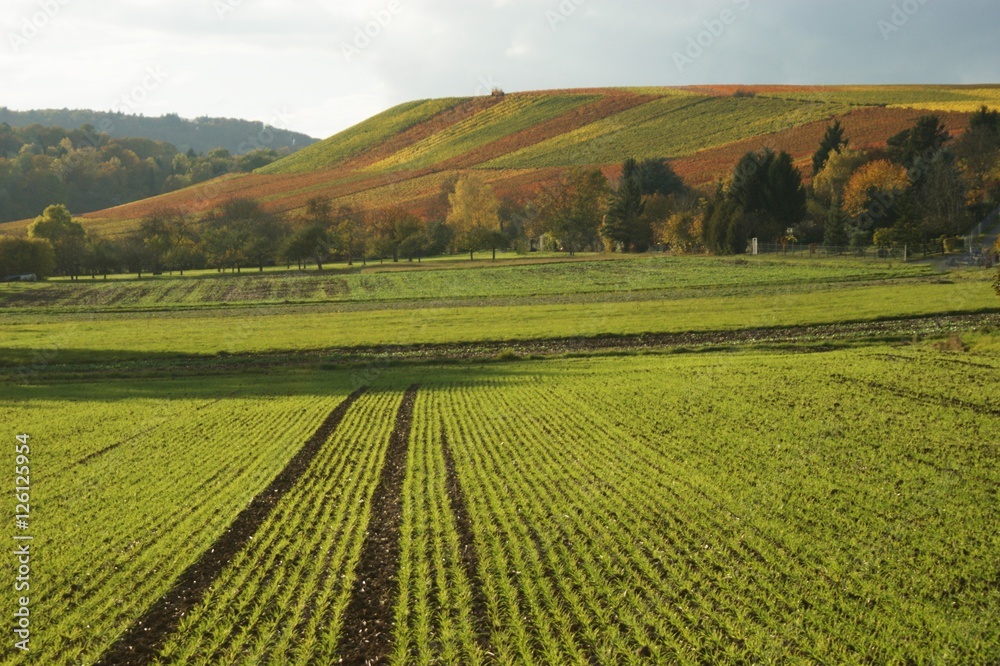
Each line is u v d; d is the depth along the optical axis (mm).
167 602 14273
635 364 43438
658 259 109938
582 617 12945
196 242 131250
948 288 63906
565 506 18547
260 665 11992
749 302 65625
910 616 12492
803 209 111688
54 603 14297
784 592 13516
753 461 21766
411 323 66875
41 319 80562
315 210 143375
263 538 17281
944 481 18812
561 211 133500
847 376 33062
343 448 26078
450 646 12250
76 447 27078
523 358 49281
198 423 30984
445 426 29094
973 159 108500
